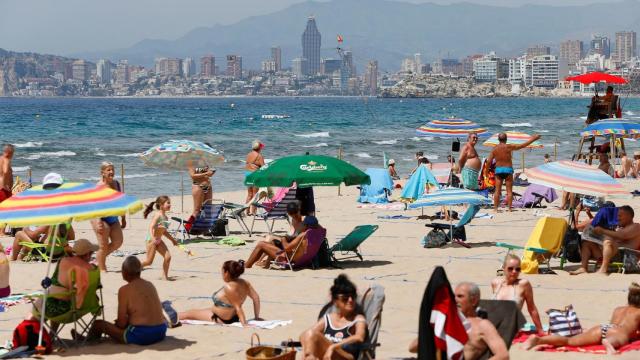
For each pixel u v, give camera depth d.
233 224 37.16
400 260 27.84
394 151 98.44
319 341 14.89
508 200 40.38
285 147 104.62
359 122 180.38
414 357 16.30
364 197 45.31
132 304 17.66
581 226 25.92
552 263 27.08
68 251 17.75
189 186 60.22
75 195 17.38
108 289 23.31
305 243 25.91
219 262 27.70
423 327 13.48
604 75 50.41
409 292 22.86
